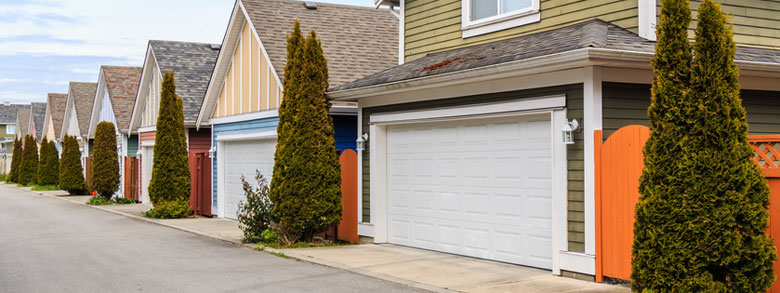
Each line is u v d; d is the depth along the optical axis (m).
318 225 12.64
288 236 12.83
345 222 13.37
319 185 12.58
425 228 11.93
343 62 16.72
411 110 11.86
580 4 10.62
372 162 12.75
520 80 9.79
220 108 20.02
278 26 17.56
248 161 18.25
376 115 12.66
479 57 10.37
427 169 11.84
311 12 19.12
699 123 6.54
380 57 17.56
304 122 12.55
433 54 12.92
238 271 10.22
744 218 6.47
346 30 18.64
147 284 9.26
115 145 27.61
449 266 10.20
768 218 6.54
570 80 9.03
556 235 9.23
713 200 6.45
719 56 6.53
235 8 18.20
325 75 12.83
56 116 50.66
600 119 8.72
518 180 10.12
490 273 9.55
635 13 9.80
